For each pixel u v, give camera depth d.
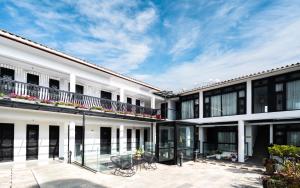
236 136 17.50
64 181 9.12
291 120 13.52
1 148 12.23
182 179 10.48
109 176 10.49
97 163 12.72
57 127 14.85
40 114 12.59
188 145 16.22
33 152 13.55
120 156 12.73
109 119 16.80
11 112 11.44
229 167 13.63
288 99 13.45
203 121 18.47
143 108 19.66
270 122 14.55
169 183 9.73
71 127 13.95
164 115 22.19
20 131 12.99
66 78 15.50
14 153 12.70
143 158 13.52
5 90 11.25
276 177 7.66
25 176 9.62
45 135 14.15
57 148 14.72
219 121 17.08
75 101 14.06
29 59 11.84
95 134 17.61
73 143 13.85
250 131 16.73
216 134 19.12
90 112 14.13
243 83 15.98
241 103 16.08
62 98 13.61
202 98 19.16
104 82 16.55
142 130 22.92
